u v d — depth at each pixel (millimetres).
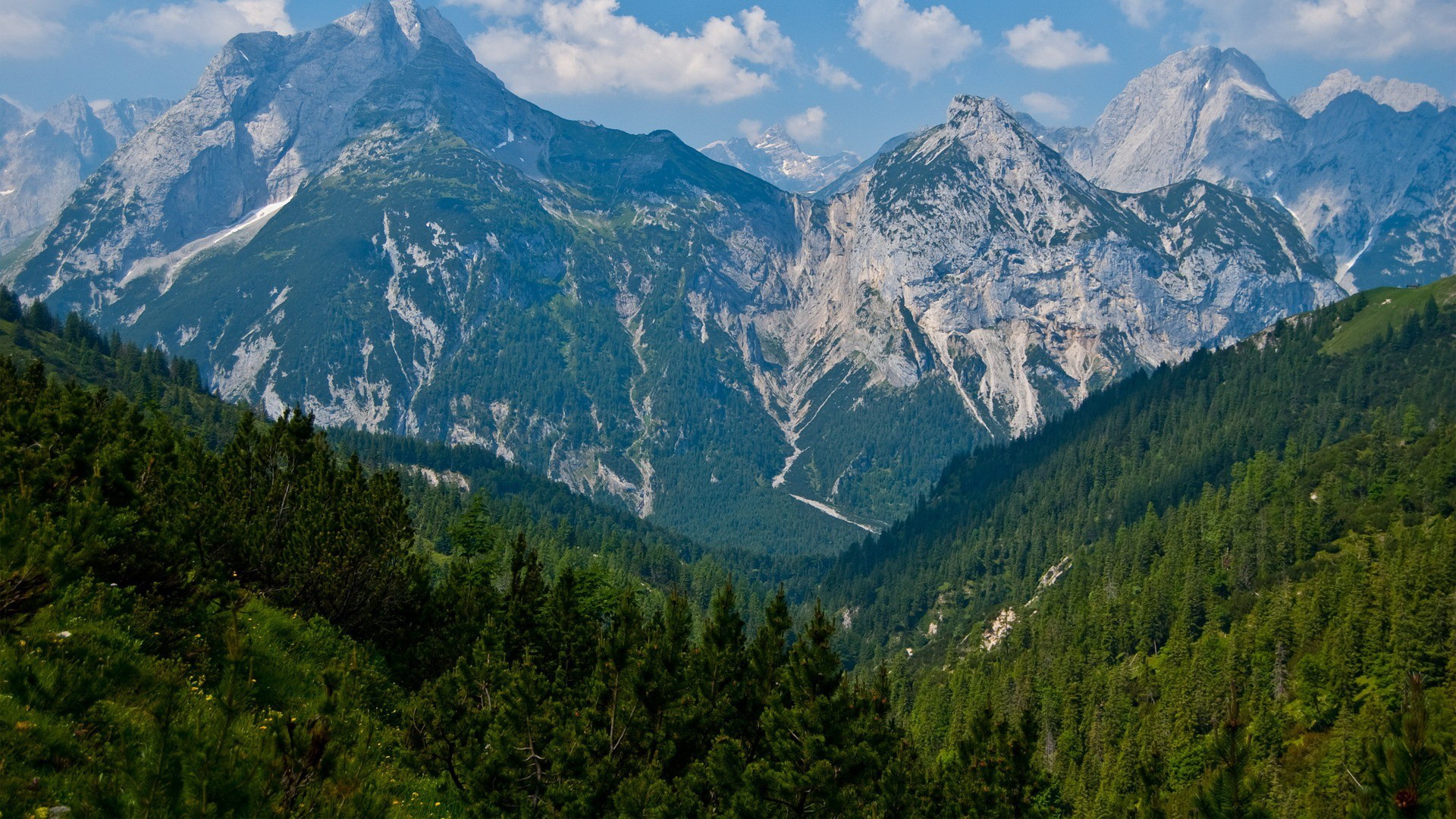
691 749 34000
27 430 29812
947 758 86062
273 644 30875
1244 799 23797
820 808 32625
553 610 43281
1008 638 198375
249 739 16609
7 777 15633
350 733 18500
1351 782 17953
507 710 30141
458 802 29188
